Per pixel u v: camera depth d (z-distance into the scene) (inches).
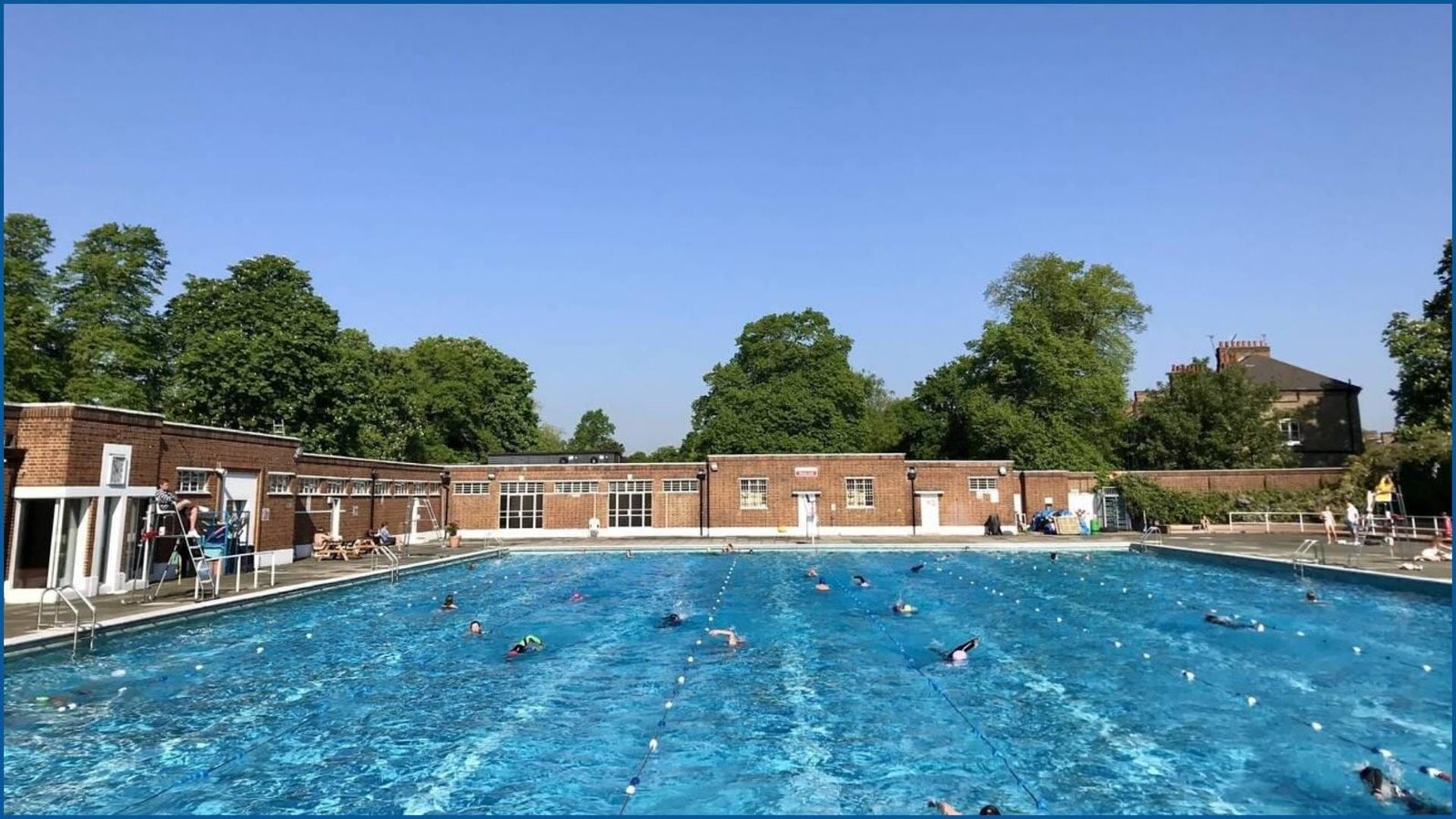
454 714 420.8
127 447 721.6
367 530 1277.1
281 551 995.9
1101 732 389.7
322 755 360.2
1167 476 1622.8
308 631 646.5
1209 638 606.5
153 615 595.2
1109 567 1078.4
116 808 303.0
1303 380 2117.4
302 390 1531.7
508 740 381.1
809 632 638.5
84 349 1461.6
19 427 659.4
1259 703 435.8
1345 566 861.8
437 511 1593.3
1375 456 1449.3
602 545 1355.8
